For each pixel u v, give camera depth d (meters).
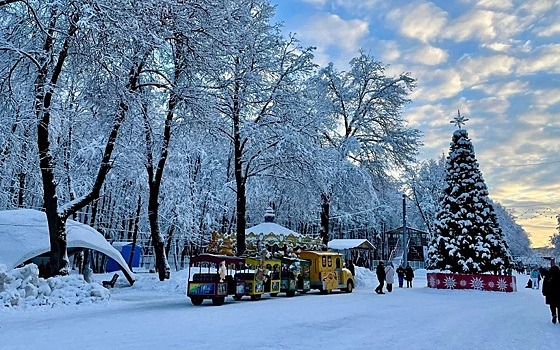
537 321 13.76
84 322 11.18
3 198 26.22
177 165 39.09
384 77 37.62
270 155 27.86
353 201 35.16
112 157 25.03
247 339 8.99
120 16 14.99
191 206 40.41
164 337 9.02
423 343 9.19
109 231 48.16
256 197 41.59
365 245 54.09
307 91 29.75
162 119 24.02
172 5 16.78
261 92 27.41
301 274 22.58
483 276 27.17
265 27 28.28
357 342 9.05
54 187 17.62
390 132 37.31
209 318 12.19
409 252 69.44
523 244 113.56
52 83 16.64
